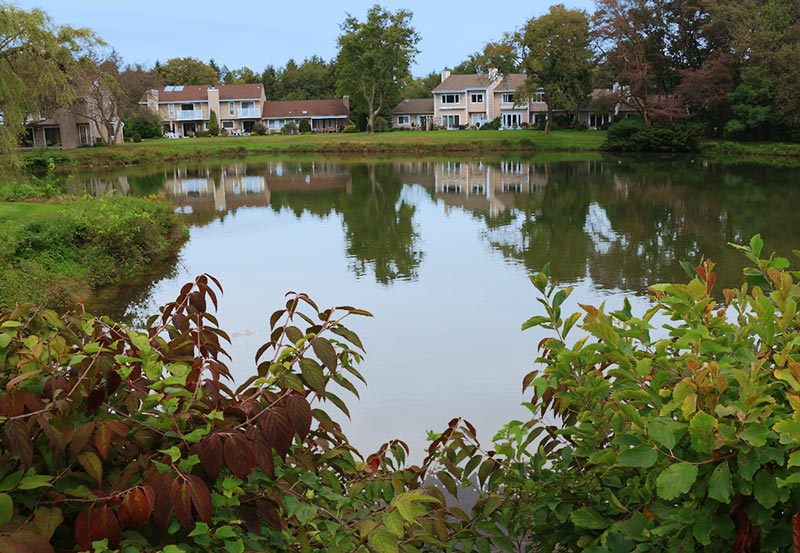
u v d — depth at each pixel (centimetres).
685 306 186
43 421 145
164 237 1786
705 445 143
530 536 214
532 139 6341
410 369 773
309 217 2331
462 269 1406
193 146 6444
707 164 4362
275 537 174
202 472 165
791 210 2272
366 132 7894
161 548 157
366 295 1175
